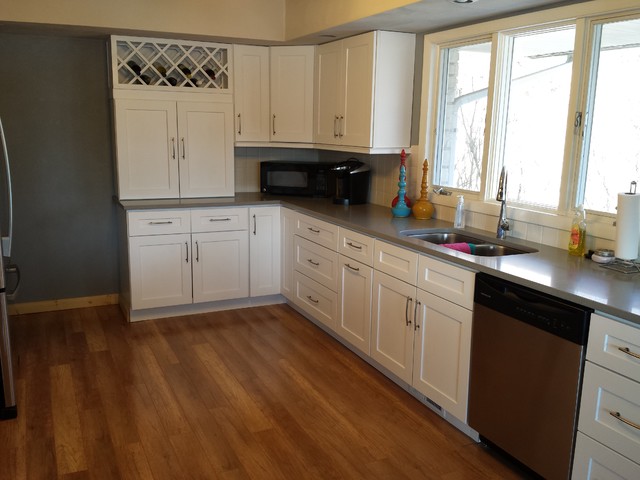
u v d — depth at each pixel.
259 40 4.30
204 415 2.96
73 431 2.79
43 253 4.46
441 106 3.74
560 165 2.94
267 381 3.35
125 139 4.23
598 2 2.57
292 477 2.46
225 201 4.41
